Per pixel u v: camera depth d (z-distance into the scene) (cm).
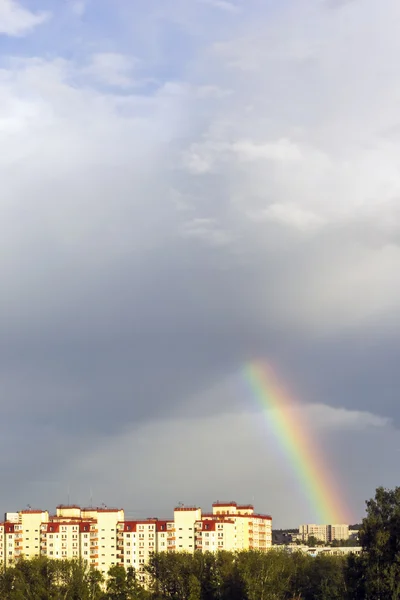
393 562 18625
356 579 19462
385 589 18225
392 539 19225
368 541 19662
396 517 19338
